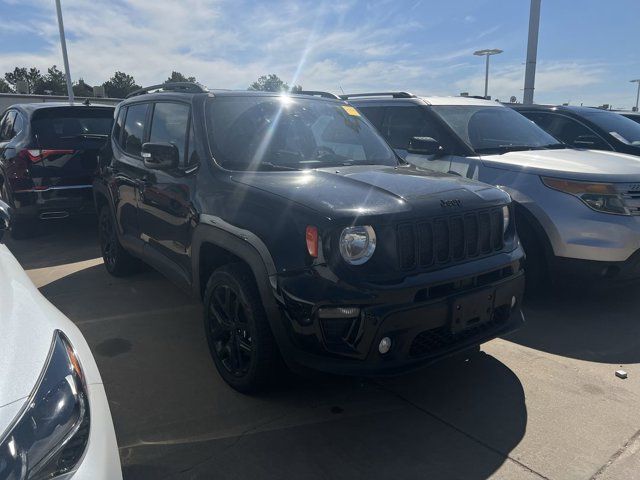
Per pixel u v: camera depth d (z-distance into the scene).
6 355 1.67
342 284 2.62
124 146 4.92
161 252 4.12
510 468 2.60
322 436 2.85
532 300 4.81
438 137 5.50
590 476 2.55
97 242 7.06
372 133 4.42
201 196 3.43
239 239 3.01
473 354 3.80
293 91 4.57
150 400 3.17
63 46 21.44
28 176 6.38
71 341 2.02
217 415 3.03
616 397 3.24
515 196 4.59
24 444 1.48
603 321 4.38
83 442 1.63
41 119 6.64
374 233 2.71
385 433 2.88
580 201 4.30
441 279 2.82
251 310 2.97
